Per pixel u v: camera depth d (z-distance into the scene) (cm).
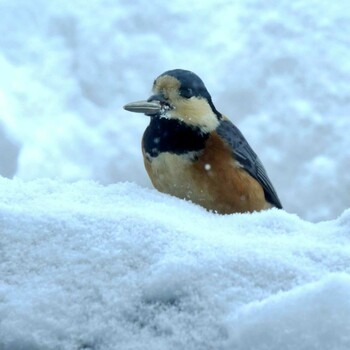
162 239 230
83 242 230
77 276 229
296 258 229
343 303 226
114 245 229
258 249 230
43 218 230
